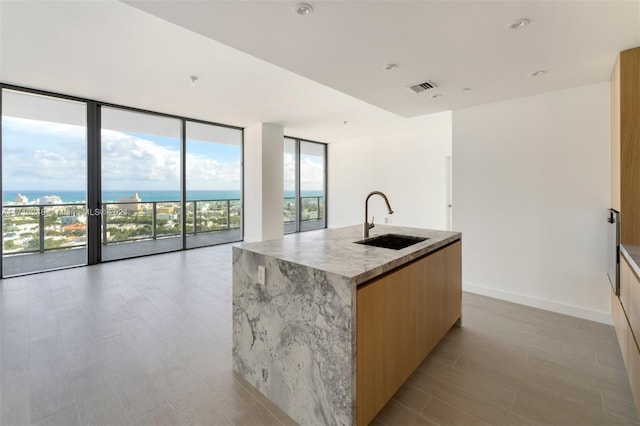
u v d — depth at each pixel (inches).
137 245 231.1
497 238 133.7
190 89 159.3
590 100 110.5
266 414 64.8
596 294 111.3
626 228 84.8
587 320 112.0
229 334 99.0
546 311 120.4
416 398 69.7
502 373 79.1
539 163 122.1
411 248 78.3
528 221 125.5
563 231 117.5
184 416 63.6
